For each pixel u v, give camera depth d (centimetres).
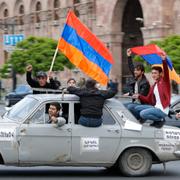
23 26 10956
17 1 11106
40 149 1848
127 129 1912
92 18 9112
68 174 1973
